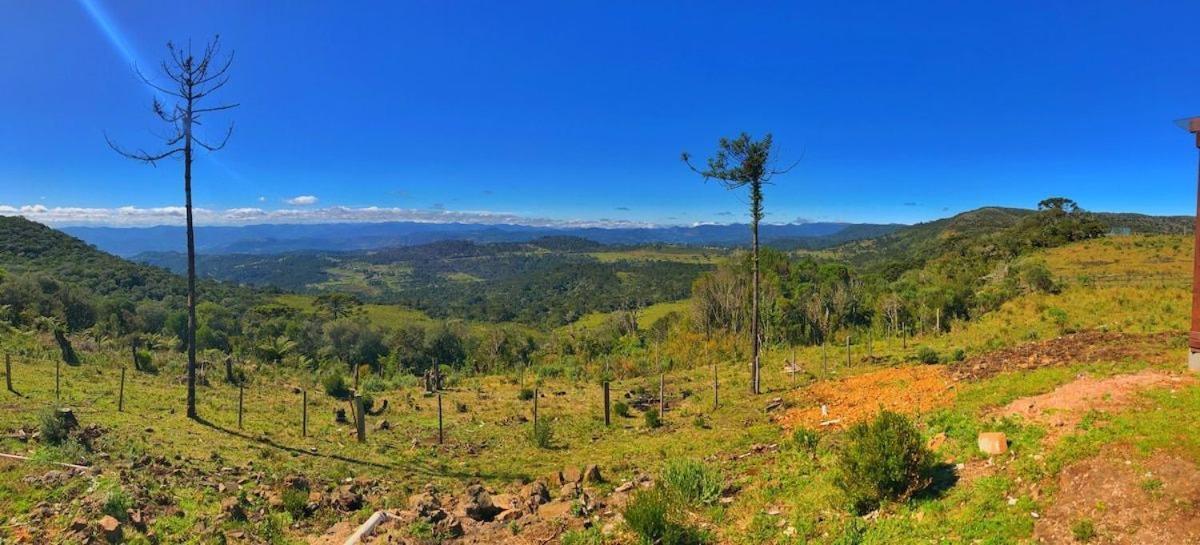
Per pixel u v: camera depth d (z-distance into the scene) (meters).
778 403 20.83
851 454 9.35
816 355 33.84
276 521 10.21
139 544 8.42
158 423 17.41
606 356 45.16
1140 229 110.56
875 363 27.61
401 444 18.55
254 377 30.36
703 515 9.98
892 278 89.69
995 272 61.50
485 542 9.58
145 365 27.73
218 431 17.64
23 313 38.12
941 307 39.06
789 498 10.02
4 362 23.14
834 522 8.72
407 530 9.92
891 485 8.93
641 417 22.69
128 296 82.00
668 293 146.25
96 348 31.33
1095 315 29.78
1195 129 11.85
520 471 15.63
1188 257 67.75
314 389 29.61
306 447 16.92
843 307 46.16
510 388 32.34
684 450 15.95
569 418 22.84
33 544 7.91
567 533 9.53
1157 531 6.56
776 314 46.00
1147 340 19.27
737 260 64.25
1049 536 7.08
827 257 178.75
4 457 11.48
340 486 13.13
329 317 93.75
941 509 8.34
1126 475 7.52
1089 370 13.76
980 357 21.66
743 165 23.86
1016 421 10.63
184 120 19.12
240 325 73.88
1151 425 8.62
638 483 12.56
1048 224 103.69
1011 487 8.38
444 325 74.31
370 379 33.50
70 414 14.29
